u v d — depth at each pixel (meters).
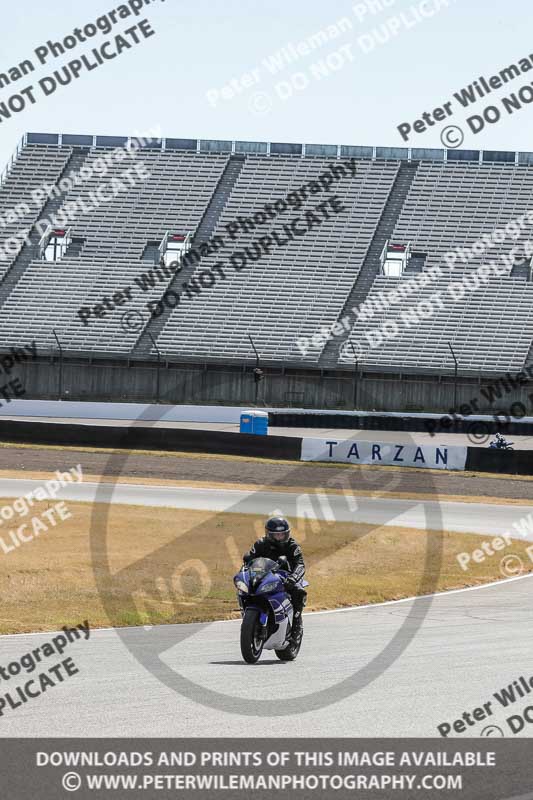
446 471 85.75
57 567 38.38
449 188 149.00
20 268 139.62
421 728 16.44
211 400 123.19
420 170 152.38
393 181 150.12
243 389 122.94
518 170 151.50
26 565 38.47
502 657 23.67
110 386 123.88
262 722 16.48
